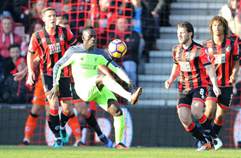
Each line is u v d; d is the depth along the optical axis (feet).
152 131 123.24
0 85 130.72
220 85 102.68
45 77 105.60
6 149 95.96
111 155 80.28
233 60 102.42
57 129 106.83
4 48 131.85
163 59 142.82
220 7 149.59
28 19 136.26
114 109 95.25
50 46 104.83
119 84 101.14
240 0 133.39
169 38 146.00
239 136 123.24
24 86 130.93
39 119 123.03
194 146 122.83
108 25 136.46
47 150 92.38
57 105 105.40
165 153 85.46
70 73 105.70
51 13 104.47
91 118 109.60
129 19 138.00
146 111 123.44
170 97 138.82
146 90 138.92
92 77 96.12
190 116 96.12
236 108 123.85
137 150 93.81
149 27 142.61
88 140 121.49
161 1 145.59
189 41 94.89
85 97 96.22
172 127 123.44
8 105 126.11
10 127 124.67
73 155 80.23
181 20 147.84
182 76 96.07
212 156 79.41
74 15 137.08
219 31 100.99
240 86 130.82
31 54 104.99
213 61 102.68
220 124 103.65
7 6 137.18
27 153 84.23
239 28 132.05
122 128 96.12
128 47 134.92
